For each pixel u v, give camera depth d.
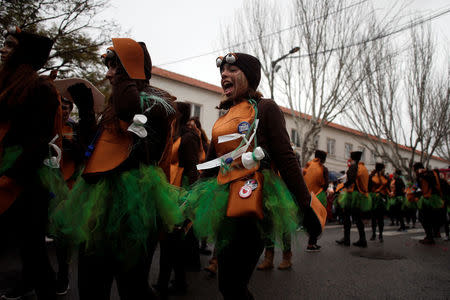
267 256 4.27
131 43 1.65
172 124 1.85
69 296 2.86
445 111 17.97
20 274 3.08
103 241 1.53
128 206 1.50
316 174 5.68
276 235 1.70
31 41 1.94
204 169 1.95
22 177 1.72
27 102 1.76
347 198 6.41
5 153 1.73
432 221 7.32
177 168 3.45
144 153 1.61
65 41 9.48
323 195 5.66
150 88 1.79
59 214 1.75
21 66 1.89
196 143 3.50
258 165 1.65
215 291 3.21
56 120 1.99
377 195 7.32
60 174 2.07
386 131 18.08
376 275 4.12
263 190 1.66
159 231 1.74
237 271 1.65
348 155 30.55
